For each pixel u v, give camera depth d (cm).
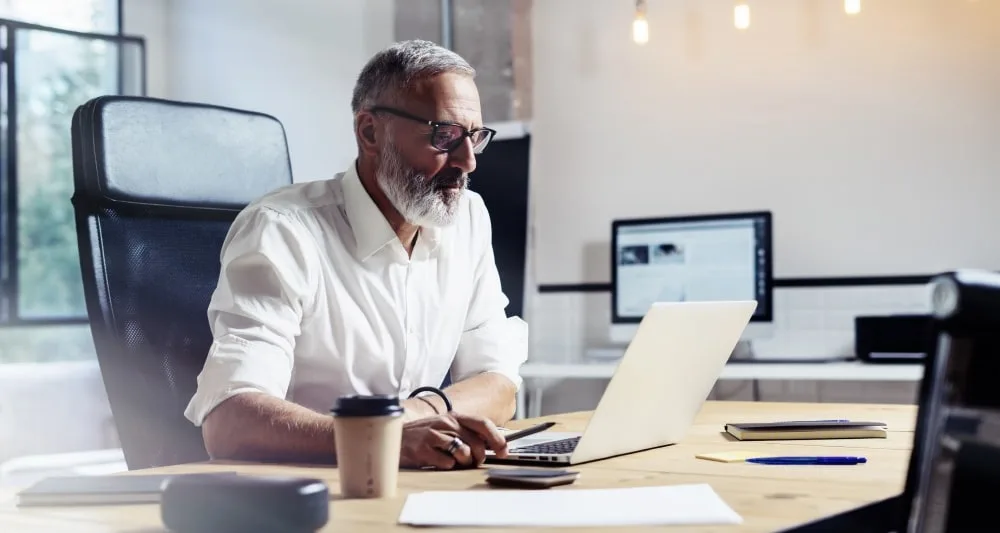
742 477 112
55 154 565
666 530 83
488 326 202
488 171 398
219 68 571
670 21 447
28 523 92
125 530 88
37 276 559
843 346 407
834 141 411
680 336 130
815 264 415
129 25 584
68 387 544
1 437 519
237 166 191
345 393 180
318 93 528
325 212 180
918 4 396
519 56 477
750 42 429
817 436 147
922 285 394
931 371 65
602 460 128
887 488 103
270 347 152
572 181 468
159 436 168
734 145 432
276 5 544
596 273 461
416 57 175
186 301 175
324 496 83
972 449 64
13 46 547
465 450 124
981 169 385
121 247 170
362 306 180
